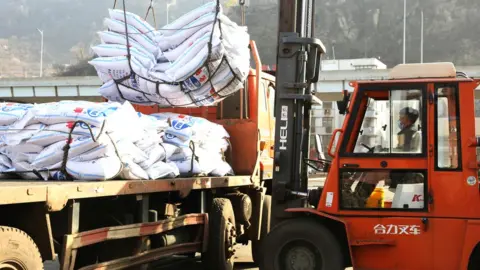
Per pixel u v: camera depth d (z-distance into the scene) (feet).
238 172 27.12
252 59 27.50
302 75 21.80
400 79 19.54
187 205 23.56
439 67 19.43
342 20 498.28
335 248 19.16
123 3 22.95
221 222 23.90
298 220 19.79
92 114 17.08
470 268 18.42
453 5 484.33
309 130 22.40
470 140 18.35
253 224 28.25
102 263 16.94
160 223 20.02
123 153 17.89
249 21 392.88
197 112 27.71
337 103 20.44
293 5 22.15
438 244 18.53
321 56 22.70
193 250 22.84
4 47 655.76
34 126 17.39
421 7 487.61
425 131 18.81
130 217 19.04
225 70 21.95
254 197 28.22
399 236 18.90
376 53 474.08
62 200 14.20
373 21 493.77
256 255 29.14
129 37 22.93
